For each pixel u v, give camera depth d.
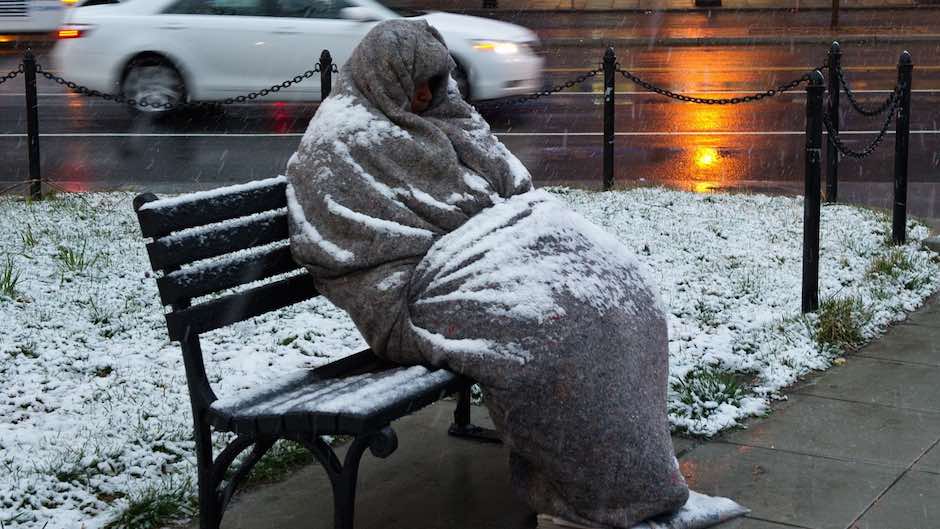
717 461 4.66
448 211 3.97
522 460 4.02
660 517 3.96
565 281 3.85
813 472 4.53
